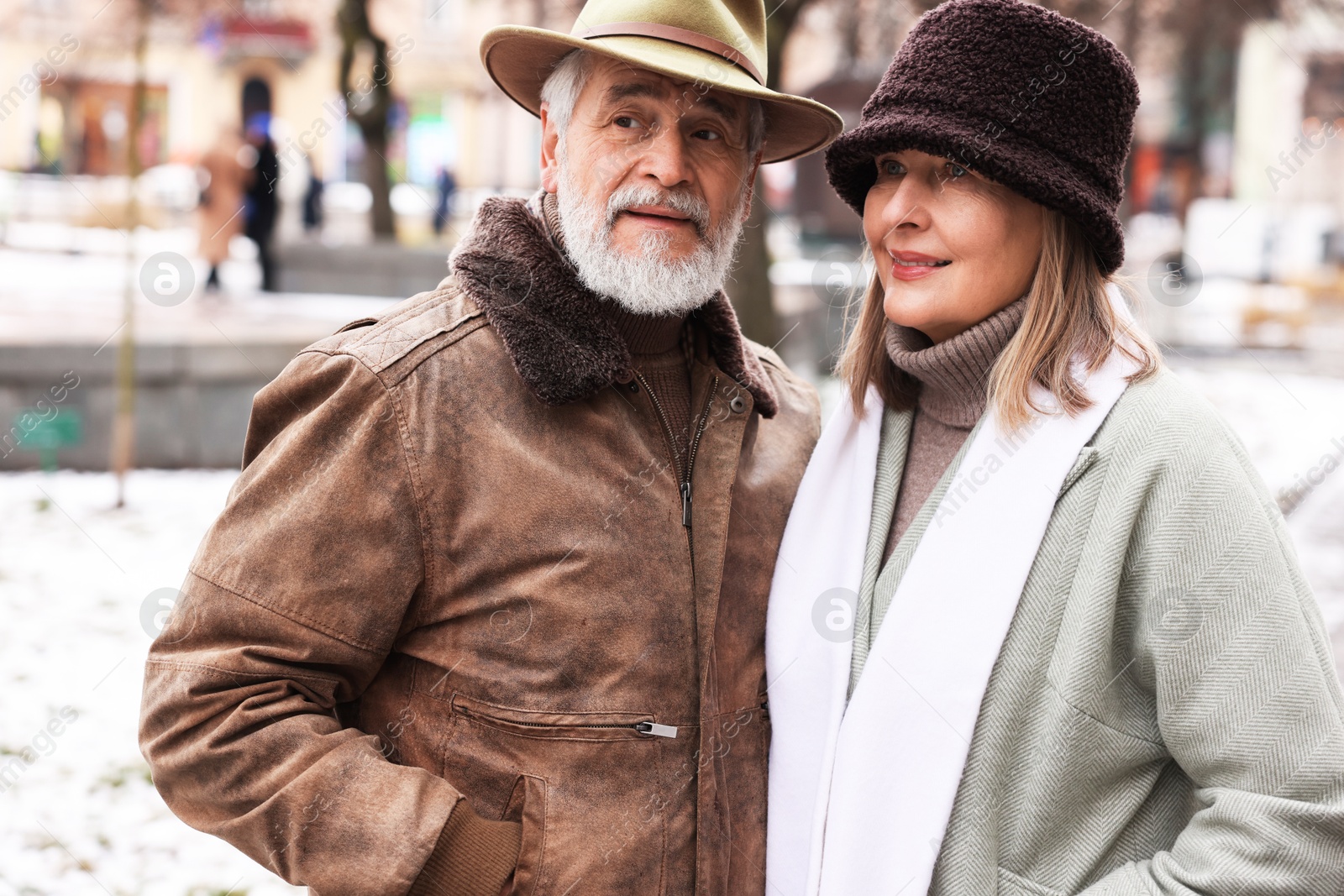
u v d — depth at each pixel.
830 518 1.72
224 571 1.50
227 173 9.89
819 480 1.76
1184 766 1.44
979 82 1.50
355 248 10.34
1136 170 17.69
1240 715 1.38
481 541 1.53
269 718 1.47
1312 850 1.33
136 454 6.70
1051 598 1.47
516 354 1.53
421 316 1.60
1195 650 1.40
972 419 1.63
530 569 1.53
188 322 7.79
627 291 1.58
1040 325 1.53
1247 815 1.35
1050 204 1.49
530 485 1.54
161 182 16.06
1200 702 1.40
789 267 10.43
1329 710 1.37
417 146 21.12
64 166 18.80
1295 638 1.38
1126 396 1.51
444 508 1.53
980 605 1.49
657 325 1.69
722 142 1.65
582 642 1.52
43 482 6.48
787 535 1.75
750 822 1.67
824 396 6.60
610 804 1.51
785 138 1.89
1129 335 1.55
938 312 1.57
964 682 1.48
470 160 21.59
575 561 1.53
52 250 12.51
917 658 1.51
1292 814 1.33
